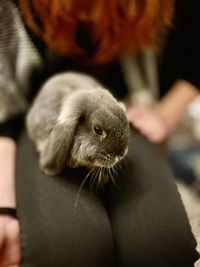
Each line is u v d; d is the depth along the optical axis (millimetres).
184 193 531
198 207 469
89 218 317
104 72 502
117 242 316
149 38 448
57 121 348
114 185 342
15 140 425
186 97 515
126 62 520
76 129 338
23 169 371
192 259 319
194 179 564
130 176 348
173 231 316
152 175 350
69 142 333
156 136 437
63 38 417
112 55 462
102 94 345
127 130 329
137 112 463
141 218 321
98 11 400
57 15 384
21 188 350
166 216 322
